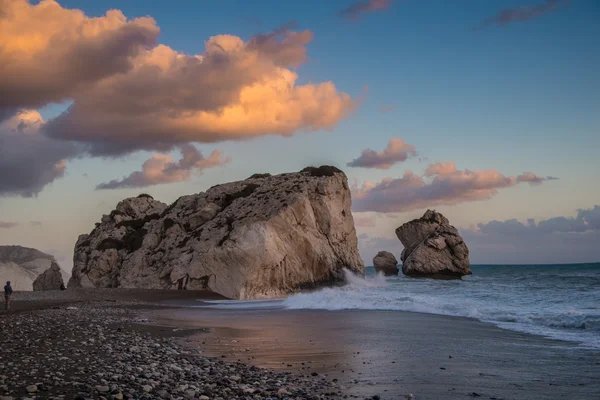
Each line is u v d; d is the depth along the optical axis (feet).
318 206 178.70
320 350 56.75
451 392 36.27
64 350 49.24
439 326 78.43
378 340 64.44
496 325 79.15
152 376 38.11
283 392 34.94
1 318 80.89
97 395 31.30
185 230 191.31
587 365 47.21
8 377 35.99
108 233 208.33
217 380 38.37
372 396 34.86
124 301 139.23
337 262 179.93
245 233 157.69
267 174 218.38
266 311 110.11
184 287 166.91
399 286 183.93
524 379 40.88
